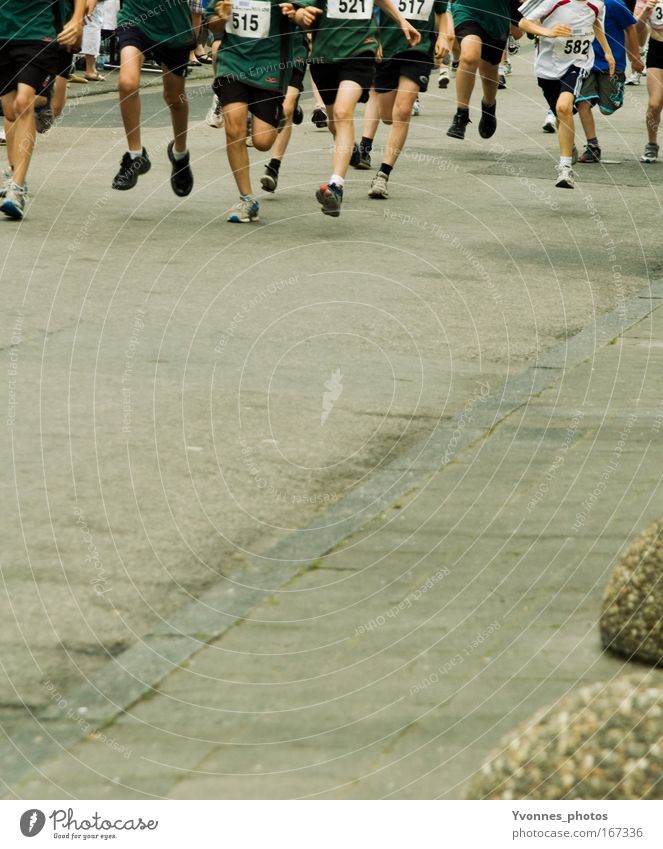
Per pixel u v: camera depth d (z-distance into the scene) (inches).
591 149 865.5
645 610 225.5
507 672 222.1
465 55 761.6
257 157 831.7
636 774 146.5
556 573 263.1
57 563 265.4
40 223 615.2
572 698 156.4
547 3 737.0
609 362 425.7
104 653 229.1
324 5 620.4
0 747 199.2
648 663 224.8
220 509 297.9
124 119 639.8
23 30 612.4
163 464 324.2
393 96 717.9
